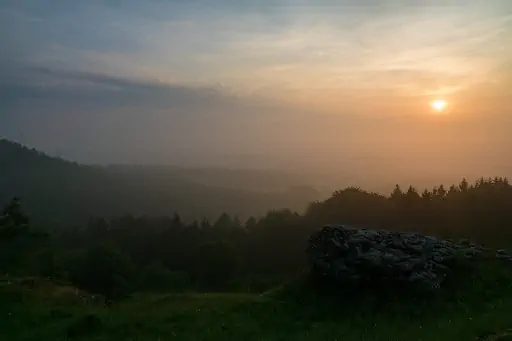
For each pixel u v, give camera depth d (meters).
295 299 13.97
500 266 15.12
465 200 31.89
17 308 14.23
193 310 13.32
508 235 25.33
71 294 16.70
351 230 15.45
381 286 13.71
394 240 15.18
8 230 25.91
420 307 12.92
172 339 11.44
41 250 24.88
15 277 18.52
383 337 11.11
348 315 12.82
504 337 9.98
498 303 12.98
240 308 13.44
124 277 33.41
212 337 11.48
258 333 11.78
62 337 11.78
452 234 27.95
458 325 11.45
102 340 11.50
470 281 14.16
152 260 51.78
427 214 35.78
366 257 13.91
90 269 32.97
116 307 14.34
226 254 41.28
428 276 13.74
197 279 40.25
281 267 46.59
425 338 10.80
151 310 13.56
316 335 11.54
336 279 14.05
